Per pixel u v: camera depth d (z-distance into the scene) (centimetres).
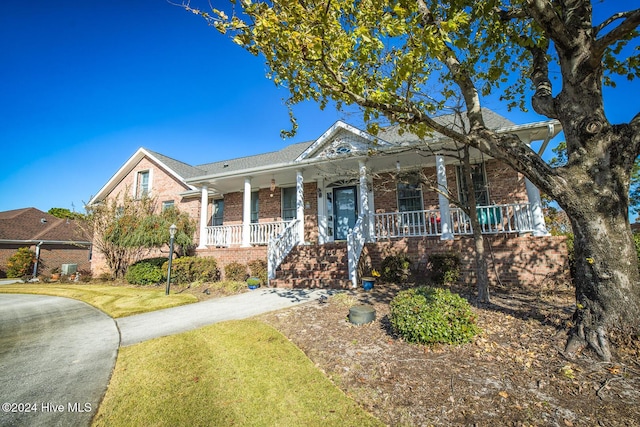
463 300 402
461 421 238
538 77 470
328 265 897
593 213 352
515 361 331
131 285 1249
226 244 1247
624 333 325
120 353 431
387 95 388
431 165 1049
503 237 762
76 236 2394
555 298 577
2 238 2072
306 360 372
